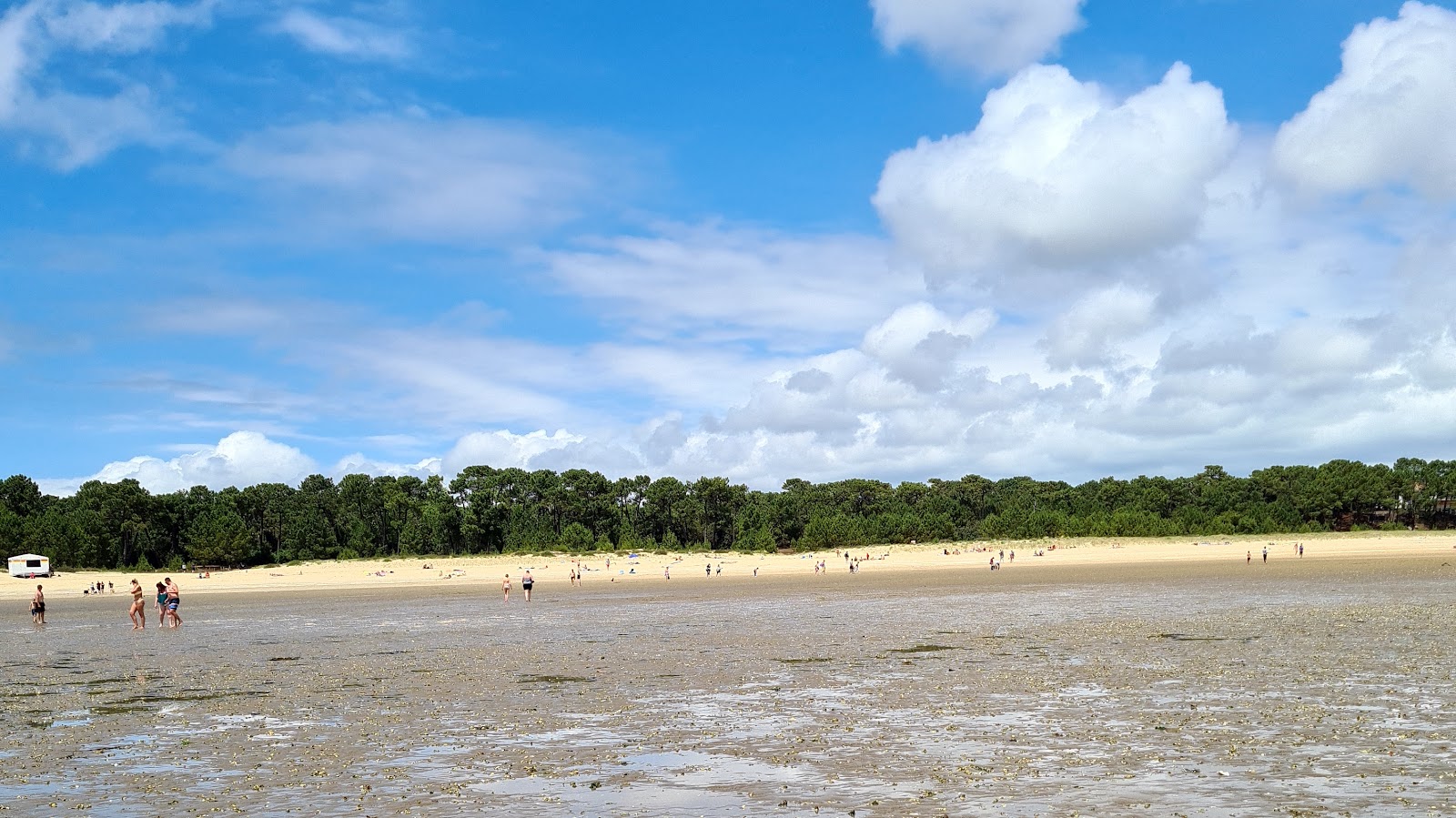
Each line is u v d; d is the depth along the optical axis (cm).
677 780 1770
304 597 10869
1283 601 5906
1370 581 7869
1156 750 1911
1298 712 2269
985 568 14575
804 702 2594
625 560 19112
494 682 3138
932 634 4425
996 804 1550
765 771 1827
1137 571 11581
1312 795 1562
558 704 2653
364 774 1867
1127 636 4097
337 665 3788
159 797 1733
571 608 7438
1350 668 2948
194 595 12275
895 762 1862
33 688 3353
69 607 9650
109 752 2164
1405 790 1580
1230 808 1501
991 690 2723
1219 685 2688
